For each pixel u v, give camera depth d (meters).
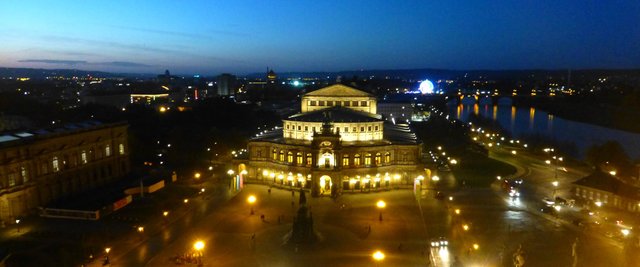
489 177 159.50
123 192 129.00
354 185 140.25
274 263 87.12
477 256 89.50
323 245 95.56
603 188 125.75
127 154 156.25
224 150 197.75
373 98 178.38
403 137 162.12
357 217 114.94
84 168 134.50
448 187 146.00
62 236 99.94
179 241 98.38
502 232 103.62
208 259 88.88
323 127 137.88
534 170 171.00
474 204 126.81
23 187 112.19
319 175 135.62
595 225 105.25
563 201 126.25
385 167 143.12
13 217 109.38
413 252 92.06
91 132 137.62
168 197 132.38
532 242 97.31
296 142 147.38
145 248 94.31
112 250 92.94
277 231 104.25
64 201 120.31
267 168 148.62
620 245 95.00
